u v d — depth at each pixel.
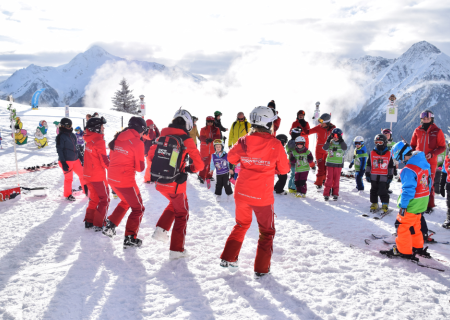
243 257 4.30
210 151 8.73
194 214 6.29
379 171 6.35
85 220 5.31
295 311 3.06
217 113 9.23
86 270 3.84
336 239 5.01
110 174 4.46
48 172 10.25
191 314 2.99
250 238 4.99
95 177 5.02
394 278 3.72
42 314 2.96
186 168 4.24
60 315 2.96
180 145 4.04
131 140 4.40
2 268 3.85
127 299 3.25
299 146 7.54
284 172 3.78
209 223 5.76
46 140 15.90
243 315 2.99
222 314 3.01
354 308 3.11
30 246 4.53
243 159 3.66
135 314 3.00
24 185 8.25
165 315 2.98
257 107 3.65
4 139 16.66
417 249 4.29
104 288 3.44
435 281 3.65
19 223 5.49
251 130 3.69
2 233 5.01
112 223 4.79
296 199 7.59
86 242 4.70
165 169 3.97
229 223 5.76
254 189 3.61
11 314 2.93
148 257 4.22
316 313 3.02
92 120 4.95
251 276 3.75
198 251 4.45
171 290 3.42
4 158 12.85
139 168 4.48
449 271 3.89
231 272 3.79
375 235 5.15
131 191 4.46
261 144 3.55
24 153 14.20
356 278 3.72
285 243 4.83
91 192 5.27
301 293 3.37
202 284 3.55
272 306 3.14
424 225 4.77
